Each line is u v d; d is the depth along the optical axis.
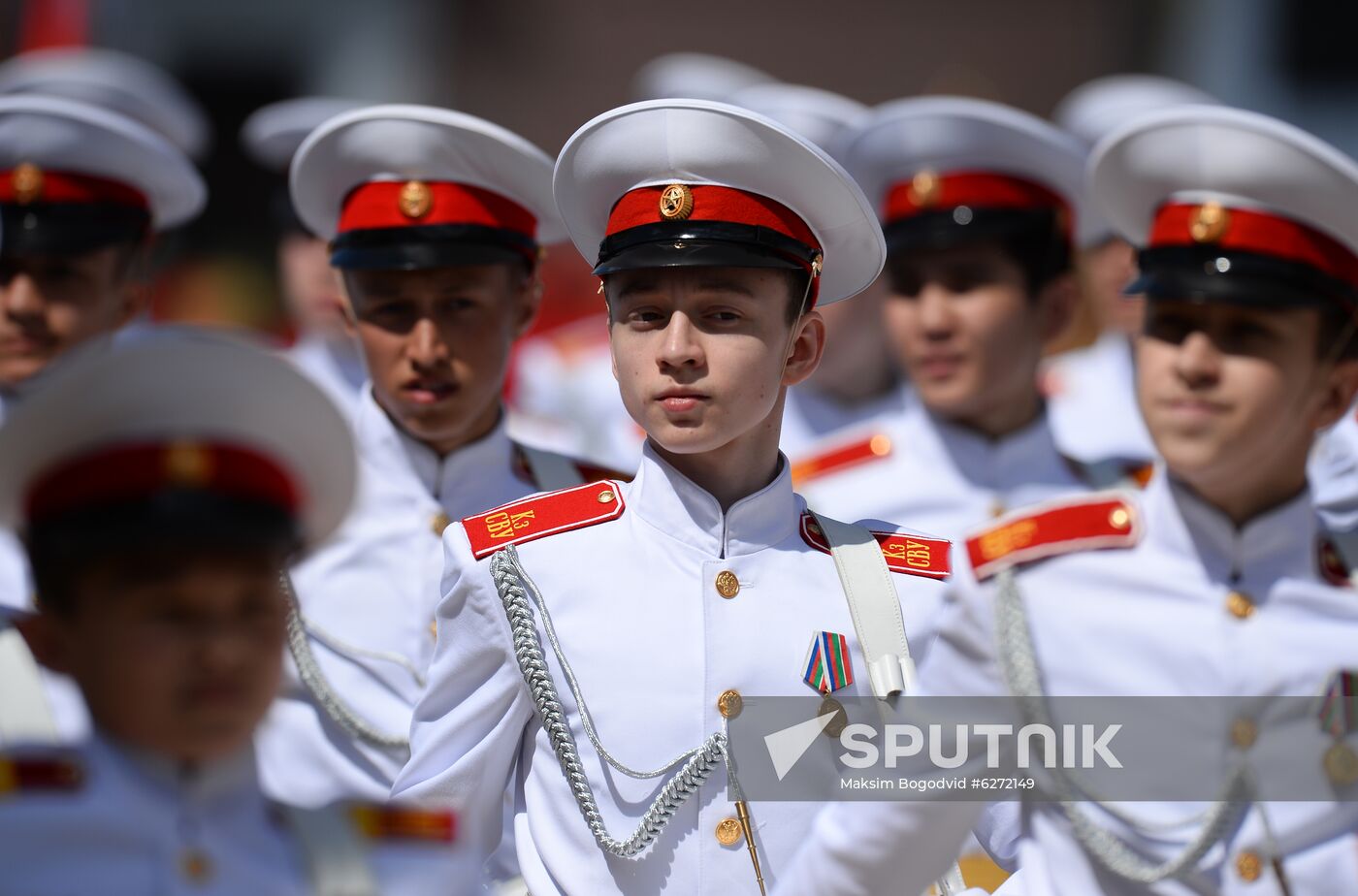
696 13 50.25
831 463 20.97
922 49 49.69
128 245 18.06
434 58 50.53
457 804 12.27
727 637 12.26
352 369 22.19
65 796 9.79
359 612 15.62
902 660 12.34
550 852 12.12
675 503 12.58
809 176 12.27
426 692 12.99
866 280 13.26
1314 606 12.77
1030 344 20.02
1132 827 12.21
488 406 16.17
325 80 50.59
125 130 17.78
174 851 9.84
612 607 12.38
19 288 17.38
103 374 9.34
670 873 11.91
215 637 9.41
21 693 12.28
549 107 50.50
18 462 9.48
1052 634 12.62
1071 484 20.20
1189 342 12.70
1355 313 13.18
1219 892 12.16
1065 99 49.44
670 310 12.05
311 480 9.91
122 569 9.37
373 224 15.41
